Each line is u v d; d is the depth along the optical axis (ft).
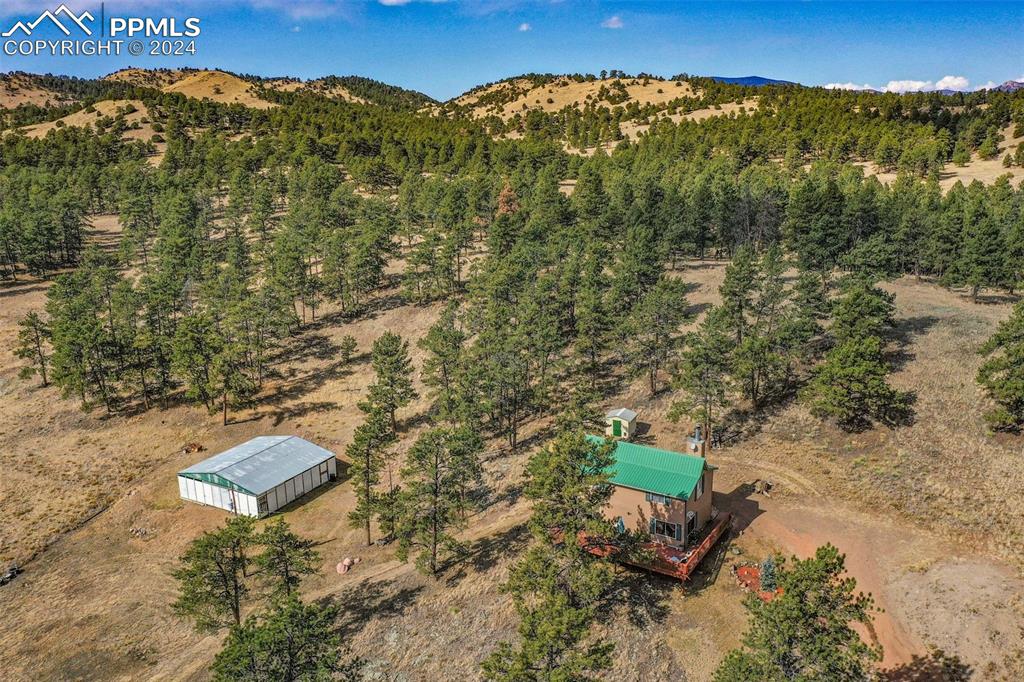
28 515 206.18
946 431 193.26
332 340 323.78
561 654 114.01
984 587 141.69
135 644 152.87
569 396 253.24
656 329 244.01
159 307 309.83
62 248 447.83
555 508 140.97
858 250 314.96
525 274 305.73
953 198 371.15
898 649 130.82
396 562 175.32
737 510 178.81
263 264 364.58
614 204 396.57
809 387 210.79
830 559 99.19
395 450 234.99
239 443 249.14
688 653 134.31
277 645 104.99
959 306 283.38
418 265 351.67
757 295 307.99
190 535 195.52
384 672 135.54
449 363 250.37
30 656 150.30
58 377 263.08
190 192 511.81
